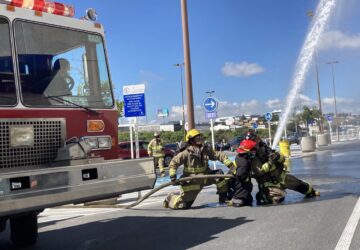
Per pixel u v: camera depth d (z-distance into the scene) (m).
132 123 15.29
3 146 5.19
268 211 8.84
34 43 5.71
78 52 6.19
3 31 5.42
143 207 10.91
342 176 13.73
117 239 7.64
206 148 9.90
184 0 15.39
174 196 10.21
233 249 6.30
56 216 10.72
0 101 5.25
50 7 5.95
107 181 5.66
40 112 5.57
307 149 30.08
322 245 6.13
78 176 5.39
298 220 7.78
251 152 9.60
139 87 13.77
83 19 6.35
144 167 6.12
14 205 4.81
